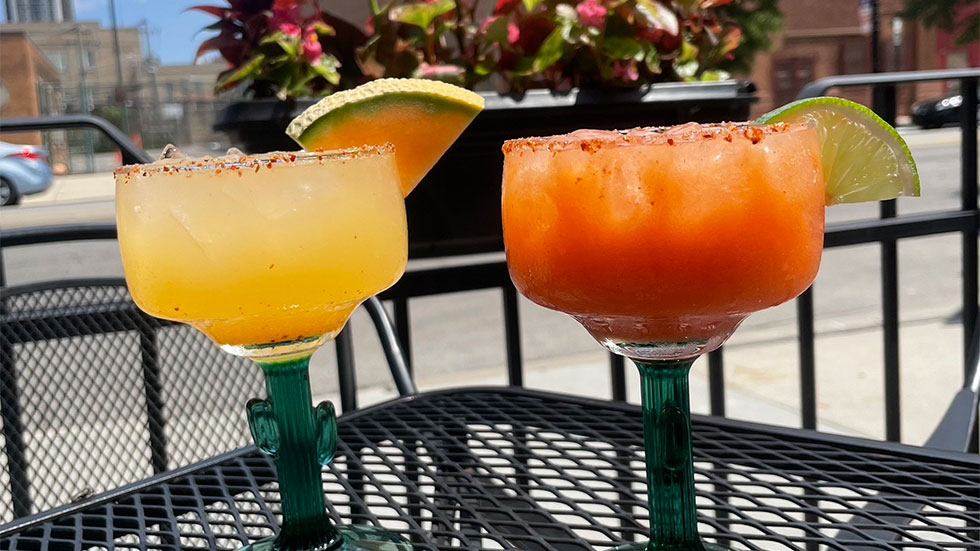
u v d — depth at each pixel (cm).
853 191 38
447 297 303
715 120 71
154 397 66
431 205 66
